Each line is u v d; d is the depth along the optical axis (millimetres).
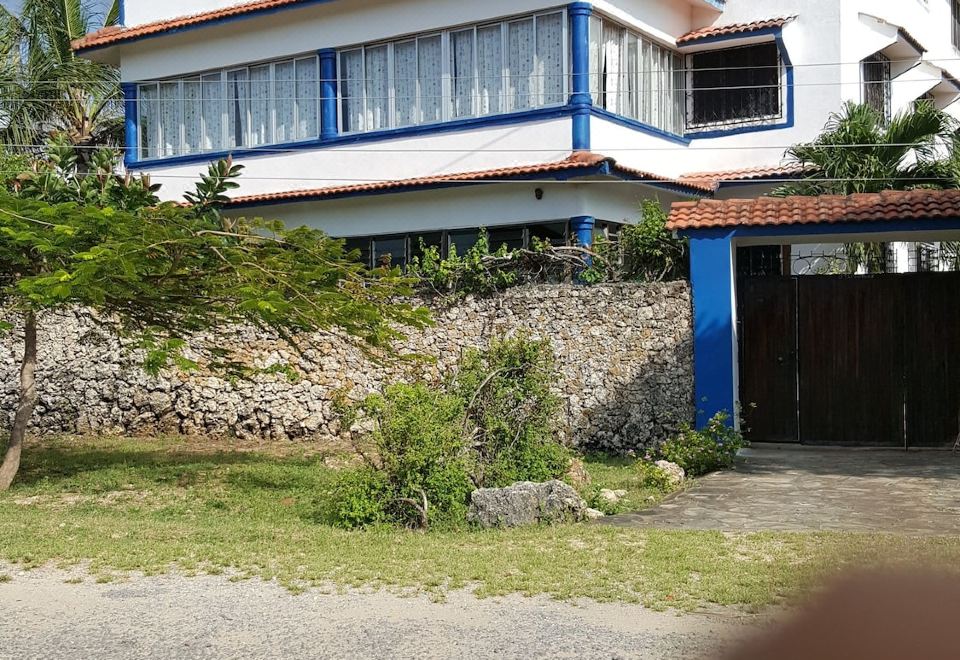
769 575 7535
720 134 22109
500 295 16047
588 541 9094
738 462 13828
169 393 17859
